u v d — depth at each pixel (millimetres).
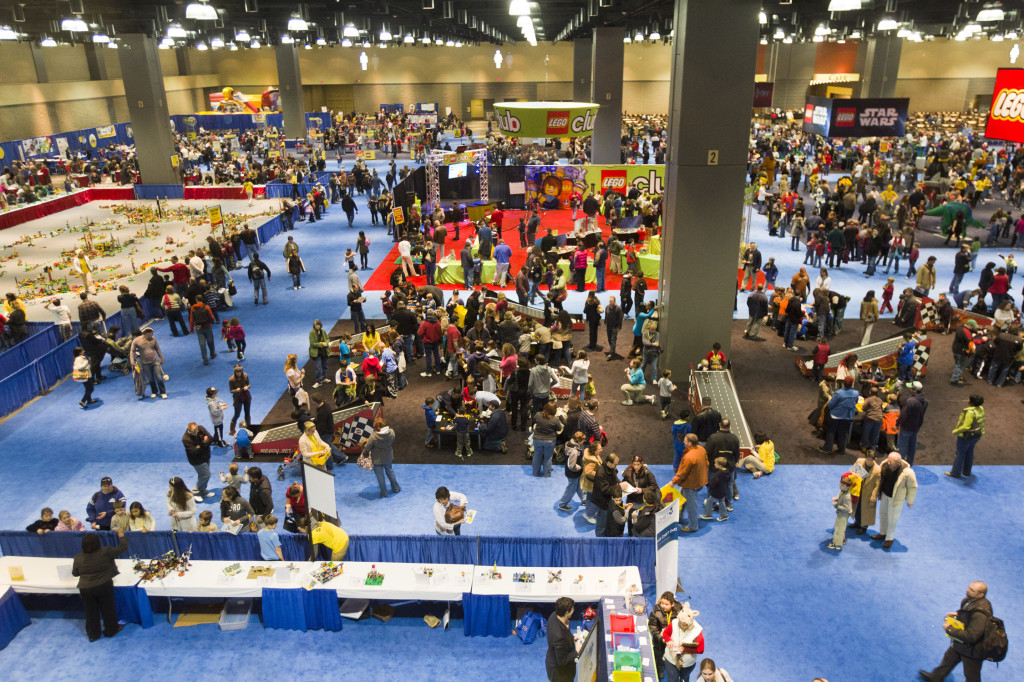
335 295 23219
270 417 14711
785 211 29719
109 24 33875
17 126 47500
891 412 12875
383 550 9594
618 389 15727
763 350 18078
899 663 8352
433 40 48312
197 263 21719
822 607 9273
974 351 15703
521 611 9203
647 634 7758
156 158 39219
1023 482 12070
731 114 14422
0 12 28406
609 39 33125
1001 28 40625
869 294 17547
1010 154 46812
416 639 8875
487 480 12406
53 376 16750
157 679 8273
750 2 13766
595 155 35062
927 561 10156
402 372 16031
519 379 13734
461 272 23625
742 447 12773
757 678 8133
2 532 9734
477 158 34250
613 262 24156
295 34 42625
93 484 12492
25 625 9227
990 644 7477
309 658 8570
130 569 9406
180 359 18188
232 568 9312
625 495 10367
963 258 20750
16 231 32781
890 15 28578
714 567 10078
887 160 43688
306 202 36469
